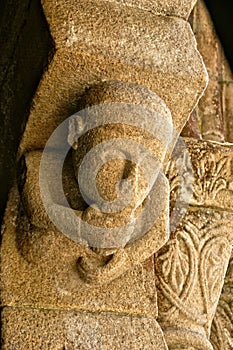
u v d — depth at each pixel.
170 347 2.14
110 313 2.01
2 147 2.12
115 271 1.97
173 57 1.95
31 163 1.98
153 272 2.09
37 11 1.97
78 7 1.92
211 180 2.29
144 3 1.99
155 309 2.04
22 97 2.02
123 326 2.00
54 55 1.88
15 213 2.01
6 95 2.13
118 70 1.91
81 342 1.95
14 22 2.16
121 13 1.95
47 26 1.90
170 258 2.21
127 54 1.92
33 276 1.97
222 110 2.72
